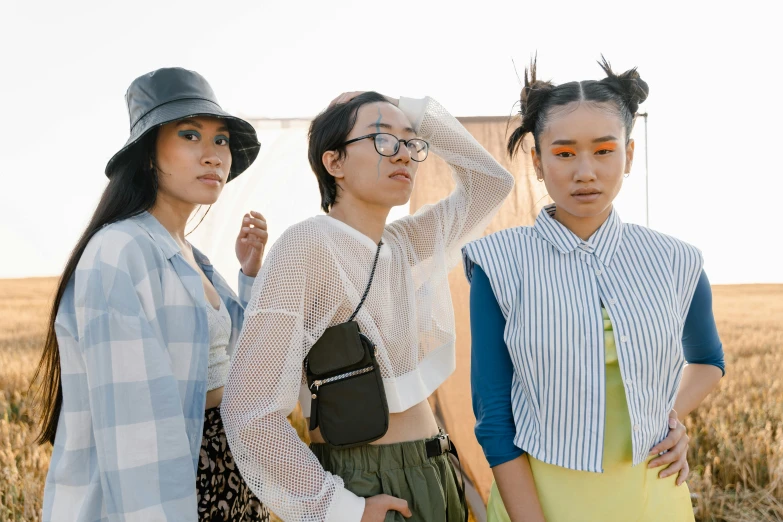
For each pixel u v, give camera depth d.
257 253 2.44
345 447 1.68
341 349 1.68
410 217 2.11
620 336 1.49
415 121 2.10
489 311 1.60
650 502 1.54
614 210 1.63
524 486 1.53
